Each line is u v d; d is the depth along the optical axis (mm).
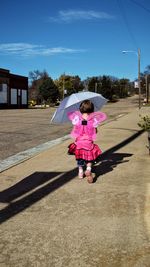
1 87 37688
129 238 2760
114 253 2543
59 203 3561
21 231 2926
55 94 57469
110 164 5262
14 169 5145
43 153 6500
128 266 2375
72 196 3762
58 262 2439
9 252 2582
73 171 4855
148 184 4160
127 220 3094
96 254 2537
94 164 4953
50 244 2693
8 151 7102
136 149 6652
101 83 71750
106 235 2818
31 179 4523
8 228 2988
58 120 4559
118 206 3432
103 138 8375
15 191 4012
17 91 40969
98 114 4273
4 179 4559
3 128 12039
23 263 2432
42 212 3328
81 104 4281
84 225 3014
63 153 6426
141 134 9234
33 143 8328
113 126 11680
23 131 11086
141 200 3586
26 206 3500
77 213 3279
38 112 25391
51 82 57406
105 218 3148
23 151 7113
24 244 2699
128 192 3855
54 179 4477
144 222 3043
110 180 4352
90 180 4203
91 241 2727
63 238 2785
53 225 3029
